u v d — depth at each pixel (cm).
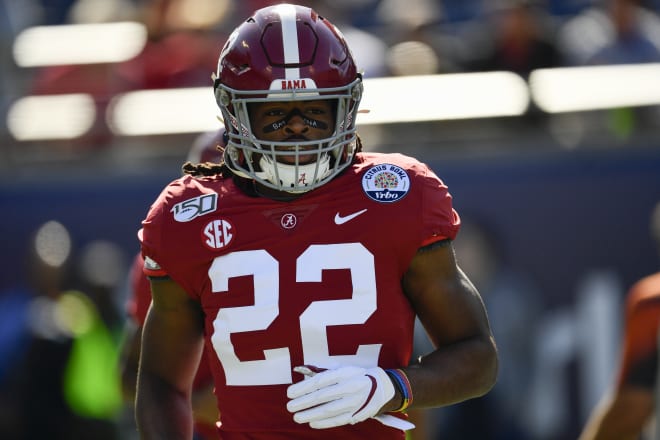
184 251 907
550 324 2020
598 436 1313
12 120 2134
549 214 2055
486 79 2130
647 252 2044
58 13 2750
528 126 2102
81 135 2123
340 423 843
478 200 2066
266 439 897
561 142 2086
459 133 2092
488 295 2008
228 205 909
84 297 1944
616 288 2036
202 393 1170
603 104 2111
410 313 909
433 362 885
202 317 945
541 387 1995
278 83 885
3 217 2073
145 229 930
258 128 902
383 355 888
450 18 2839
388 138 2091
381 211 887
